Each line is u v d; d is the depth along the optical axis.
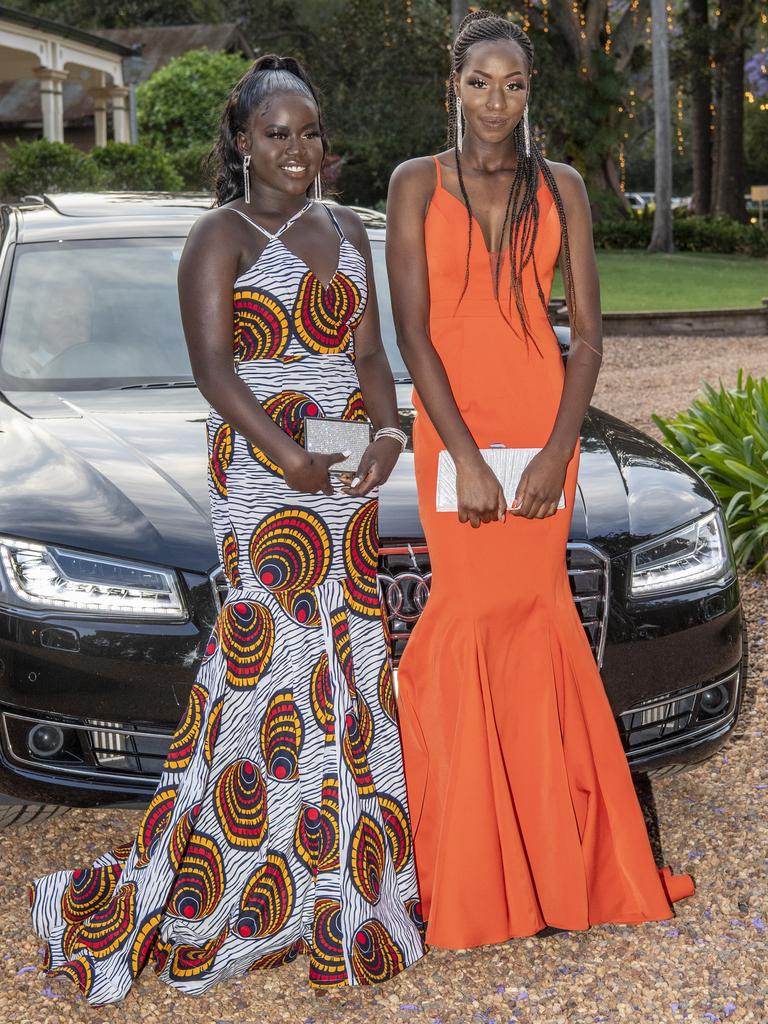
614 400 10.21
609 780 2.88
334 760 2.61
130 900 2.65
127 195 5.05
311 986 2.64
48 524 2.99
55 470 3.24
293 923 2.68
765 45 36.78
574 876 2.82
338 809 2.60
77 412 3.71
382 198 33.59
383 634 2.70
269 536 2.55
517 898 2.79
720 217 31.34
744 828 3.40
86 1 41.03
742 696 3.44
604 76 29.69
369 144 33.50
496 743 2.79
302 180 2.48
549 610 2.83
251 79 2.47
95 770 2.95
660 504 3.28
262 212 2.50
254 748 2.63
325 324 2.52
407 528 3.00
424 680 2.88
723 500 5.82
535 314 2.72
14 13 20.05
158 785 2.89
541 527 2.76
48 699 2.91
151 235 4.52
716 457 5.81
